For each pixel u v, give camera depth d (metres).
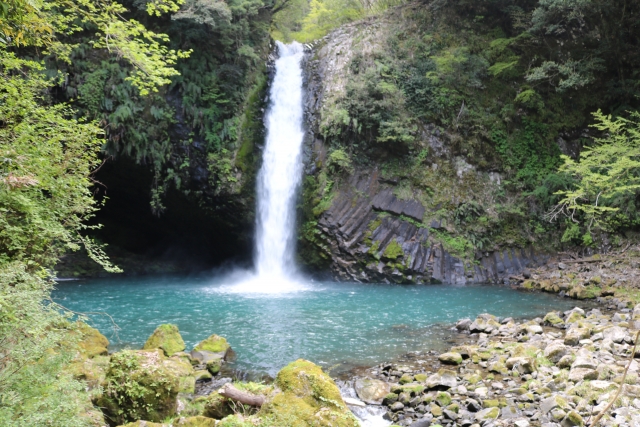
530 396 6.68
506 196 21.02
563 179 20.02
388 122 20.42
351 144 21.00
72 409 4.17
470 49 23.12
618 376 6.94
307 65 24.39
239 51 20.83
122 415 5.32
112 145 18.92
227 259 23.42
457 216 20.20
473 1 23.58
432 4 24.38
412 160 20.92
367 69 21.62
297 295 16.53
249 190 20.80
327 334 11.00
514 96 22.36
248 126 21.38
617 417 5.69
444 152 21.28
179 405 5.94
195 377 7.60
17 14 6.50
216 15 19.44
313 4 30.00
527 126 22.00
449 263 19.45
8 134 6.53
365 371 8.38
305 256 20.84
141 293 16.97
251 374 8.15
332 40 24.92
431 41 23.31
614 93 21.95
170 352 8.53
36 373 4.01
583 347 8.55
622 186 15.80
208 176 20.28
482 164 21.25
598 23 22.16
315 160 21.52
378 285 18.83
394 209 20.12
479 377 7.65
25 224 5.96
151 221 23.09
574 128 22.36
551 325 11.42
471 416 6.29
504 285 18.70
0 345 3.81
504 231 20.30
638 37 22.23
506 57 22.77
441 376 7.55
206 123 20.25
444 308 14.12
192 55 20.31
